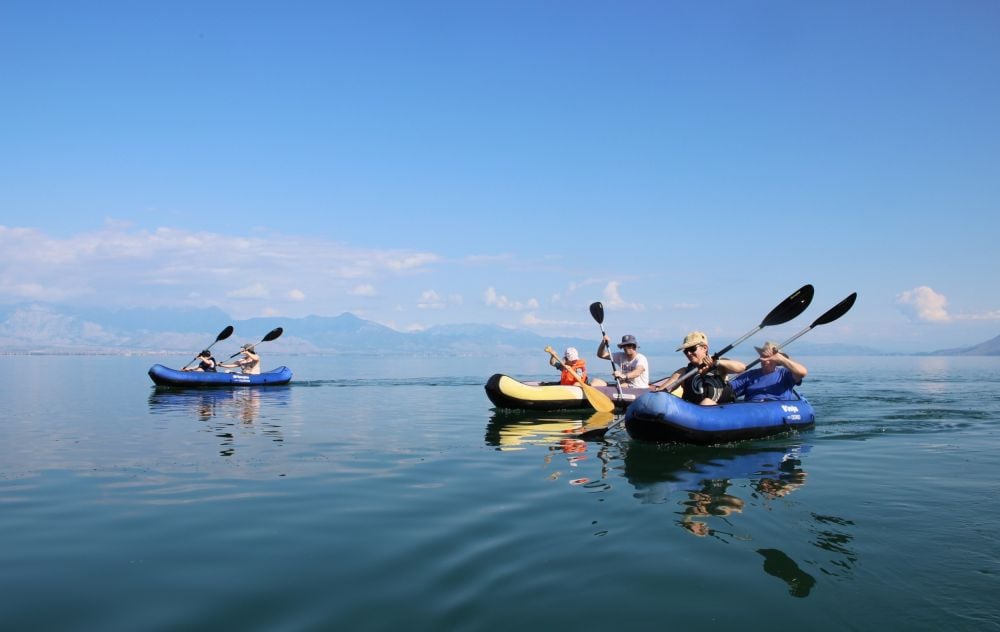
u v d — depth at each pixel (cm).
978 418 958
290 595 285
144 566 325
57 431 838
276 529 388
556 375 3078
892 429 834
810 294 864
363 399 1373
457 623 255
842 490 484
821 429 833
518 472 561
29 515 423
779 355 820
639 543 355
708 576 306
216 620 260
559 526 389
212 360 1836
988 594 285
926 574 308
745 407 745
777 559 329
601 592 287
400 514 420
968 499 455
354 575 309
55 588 296
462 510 429
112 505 448
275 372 1858
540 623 255
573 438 777
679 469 571
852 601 278
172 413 1069
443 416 1030
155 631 250
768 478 531
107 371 3216
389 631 248
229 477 542
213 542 363
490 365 5822
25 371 3189
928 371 3281
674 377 814
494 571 313
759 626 254
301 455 654
